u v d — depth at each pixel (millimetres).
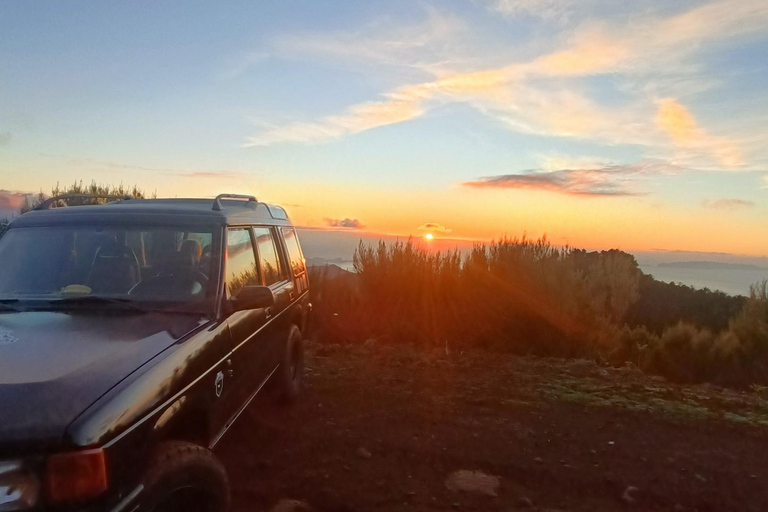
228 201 5836
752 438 5887
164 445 3102
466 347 9594
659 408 6645
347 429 5691
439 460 5070
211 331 3850
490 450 5293
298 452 5125
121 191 10633
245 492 4379
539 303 9508
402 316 10164
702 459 5297
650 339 9898
